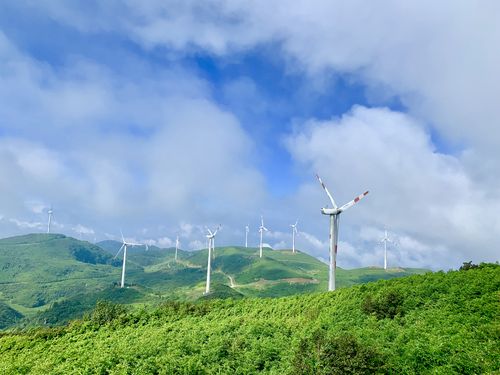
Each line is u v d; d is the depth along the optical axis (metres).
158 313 60.88
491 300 36.97
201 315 59.97
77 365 40.41
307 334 39.38
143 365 36.50
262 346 37.31
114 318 58.78
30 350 51.56
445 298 39.75
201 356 36.75
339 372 28.16
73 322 60.28
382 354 29.86
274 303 59.00
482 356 28.08
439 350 29.27
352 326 39.09
